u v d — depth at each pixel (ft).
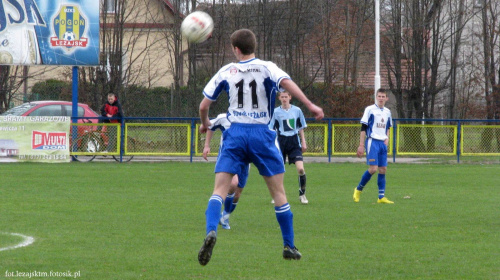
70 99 206.39
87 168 140.97
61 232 65.21
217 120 73.77
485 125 169.27
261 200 94.38
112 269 48.96
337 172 142.20
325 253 55.98
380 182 93.09
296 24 224.74
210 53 233.14
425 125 165.07
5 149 148.25
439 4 208.85
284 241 47.03
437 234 66.44
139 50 243.19
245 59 46.11
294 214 80.59
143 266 50.19
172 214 78.89
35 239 61.16
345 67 210.18
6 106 195.11
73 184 111.55
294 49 231.09
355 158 171.94
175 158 167.63
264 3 228.43
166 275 47.24
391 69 218.38
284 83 44.24
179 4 218.18
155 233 65.36
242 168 46.44
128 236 63.46
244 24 232.53
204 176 128.77
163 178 124.16
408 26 215.10
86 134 152.76
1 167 139.13
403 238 63.93
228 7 230.68
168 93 214.69
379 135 92.48
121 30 209.56
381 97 92.99
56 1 159.53
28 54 160.04
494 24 210.18
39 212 79.10
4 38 159.53
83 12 159.94
